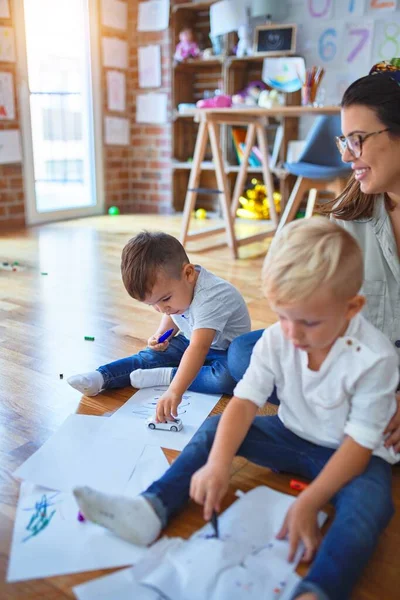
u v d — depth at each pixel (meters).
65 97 4.29
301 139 4.13
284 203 4.02
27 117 3.88
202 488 0.85
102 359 1.60
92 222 4.19
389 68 1.07
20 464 1.06
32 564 0.80
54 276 2.54
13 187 3.88
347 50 3.81
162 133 4.56
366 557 0.75
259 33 3.94
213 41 4.18
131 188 4.87
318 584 0.68
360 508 0.79
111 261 2.87
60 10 4.03
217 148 2.89
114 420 1.20
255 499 0.93
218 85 4.48
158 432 1.15
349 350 0.85
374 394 0.83
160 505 0.86
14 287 2.35
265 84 4.12
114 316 1.99
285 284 0.78
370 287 1.12
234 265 2.81
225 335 1.36
